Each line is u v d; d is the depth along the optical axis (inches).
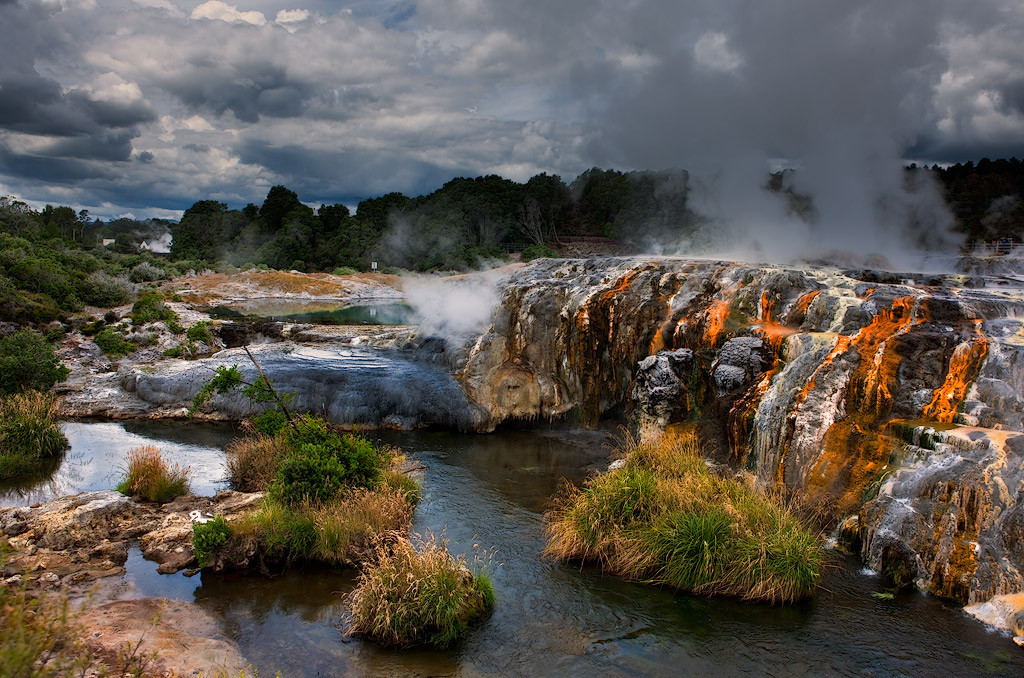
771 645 374.6
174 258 3944.4
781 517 450.0
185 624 386.0
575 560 474.0
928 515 441.1
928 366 541.6
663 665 358.6
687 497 473.1
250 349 969.5
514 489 613.9
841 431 526.6
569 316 806.5
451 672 352.2
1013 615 382.3
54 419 794.2
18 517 502.0
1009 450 437.7
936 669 350.6
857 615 400.2
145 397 884.0
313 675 346.3
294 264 3567.9
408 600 382.9
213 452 714.8
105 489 610.9
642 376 695.1
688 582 433.7
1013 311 603.8
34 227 3289.9
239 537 468.1
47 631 290.4
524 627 393.1
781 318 680.4
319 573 462.0
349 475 555.8
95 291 1583.4
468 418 794.8
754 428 586.9
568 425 803.4
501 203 2974.9
